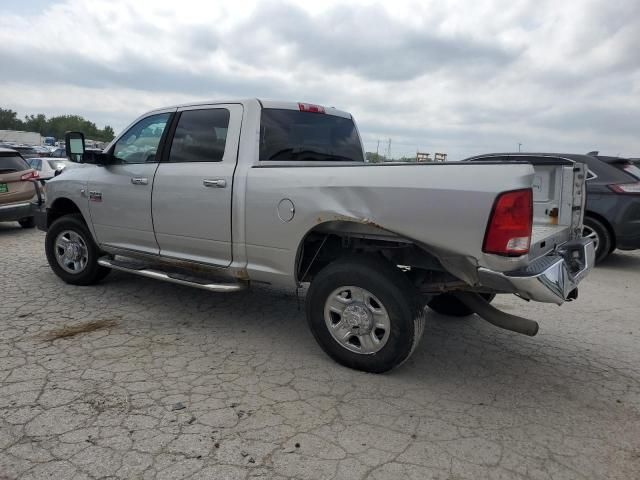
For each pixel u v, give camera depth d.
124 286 5.65
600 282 6.89
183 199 4.29
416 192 3.13
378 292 3.38
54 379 3.34
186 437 2.72
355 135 5.10
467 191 2.98
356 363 3.58
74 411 2.94
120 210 4.86
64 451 2.56
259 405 3.10
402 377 3.58
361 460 2.58
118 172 4.87
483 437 2.84
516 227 2.90
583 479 2.50
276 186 3.72
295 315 4.87
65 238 5.58
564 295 3.24
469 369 3.78
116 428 2.78
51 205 5.64
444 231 3.07
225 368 3.62
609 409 3.23
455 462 2.59
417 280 3.60
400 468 2.53
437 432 2.87
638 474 2.55
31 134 69.81
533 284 2.98
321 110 4.70
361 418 2.99
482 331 4.63
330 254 3.92
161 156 4.61
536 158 4.30
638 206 7.38
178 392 3.23
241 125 4.12
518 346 4.29
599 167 7.70
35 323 4.40
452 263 3.15
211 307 5.02
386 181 3.26
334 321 3.70
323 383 3.43
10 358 3.66
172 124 4.58
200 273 4.41
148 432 2.76
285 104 4.36
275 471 2.46
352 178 3.40
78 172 5.34
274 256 3.84
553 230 3.88
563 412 3.17
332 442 2.73
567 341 4.46
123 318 4.61
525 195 2.91
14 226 10.61
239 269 4.07
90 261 5.40
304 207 3.56
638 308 5.62
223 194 4.01
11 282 5.72
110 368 3.54
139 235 4.77
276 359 3.81
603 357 4.11
